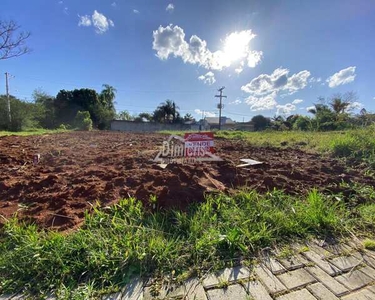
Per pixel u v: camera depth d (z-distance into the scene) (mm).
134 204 1987
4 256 1357
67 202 2082
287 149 5664
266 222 1785
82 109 30328
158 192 2205
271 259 1417
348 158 4074
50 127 26250
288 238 1620
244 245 1500
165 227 1691
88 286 1183
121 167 3457
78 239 1469
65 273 1255
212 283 1223
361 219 1857
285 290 1174
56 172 3238
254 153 5090
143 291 1165
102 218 1720
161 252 1402
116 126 29375
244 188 2398
